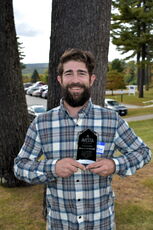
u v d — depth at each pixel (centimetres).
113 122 152
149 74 4372
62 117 151
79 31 253
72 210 153
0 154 411
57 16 259
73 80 148
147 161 158
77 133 149
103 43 264
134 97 2803
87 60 152
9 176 416
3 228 301
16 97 405
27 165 151
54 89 278
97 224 156
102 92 280
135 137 159
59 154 151
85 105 152
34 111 1482
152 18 2008
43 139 154
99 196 153
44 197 311
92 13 251
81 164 143
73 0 250
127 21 2081
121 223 307
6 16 371
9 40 383
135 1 2155
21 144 415
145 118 1527
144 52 2214
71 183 150
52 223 162
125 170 149
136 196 377
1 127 404
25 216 327
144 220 313
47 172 145
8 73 393
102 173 144
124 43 2094
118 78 2819
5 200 374
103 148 149
